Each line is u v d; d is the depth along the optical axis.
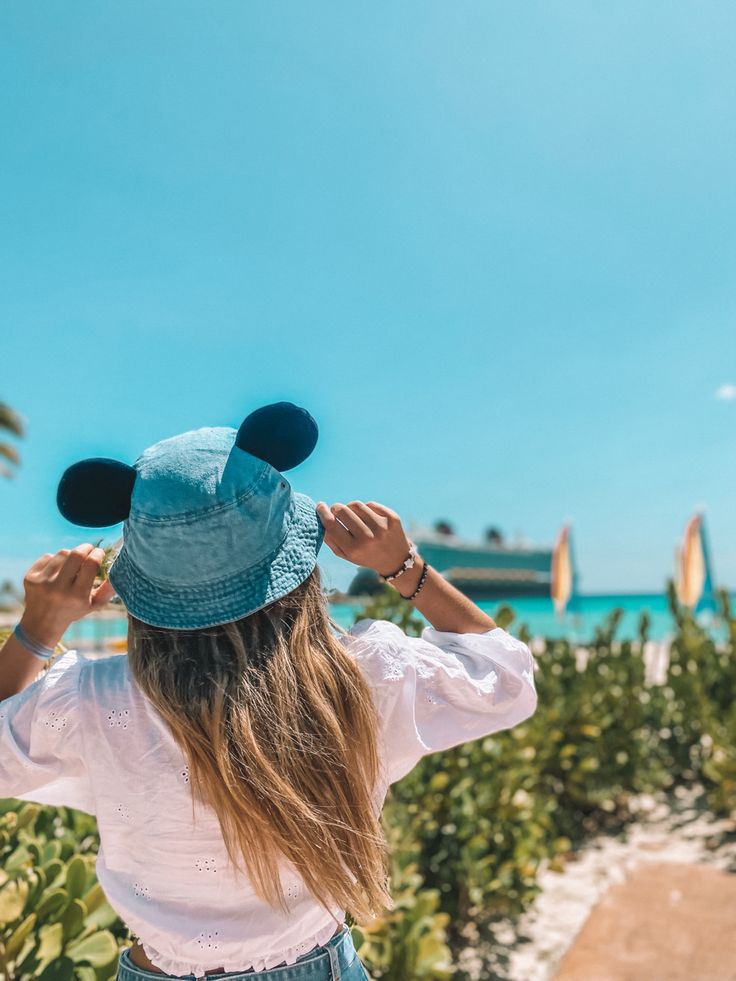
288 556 1.20
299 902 1.20
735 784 5.02
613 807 5.48
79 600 1.21
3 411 25.41
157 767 1.15
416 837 3.52
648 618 6.00
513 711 1.33
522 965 3.46
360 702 1.17
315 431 1.33
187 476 1.16
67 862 1.99
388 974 2.76
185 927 1.16
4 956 1.57
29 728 1.16
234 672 1.12
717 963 3.42
